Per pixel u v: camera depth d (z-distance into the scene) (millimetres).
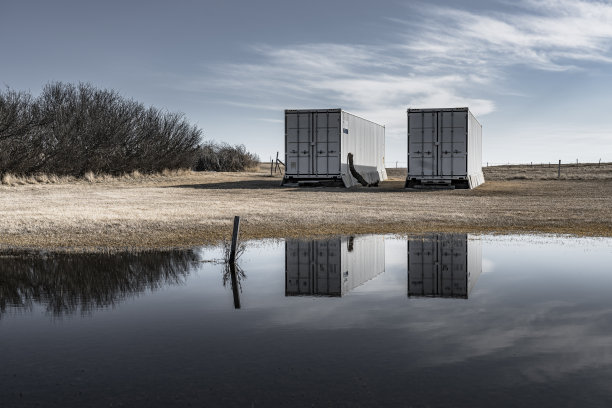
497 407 4590
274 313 7660
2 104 34438
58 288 9367
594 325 6945
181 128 47656
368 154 40375
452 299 8445
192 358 5785
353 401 4703
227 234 15898
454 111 31312
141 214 19547
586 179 45062
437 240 15039
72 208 21453
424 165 31844
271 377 5242
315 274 10617
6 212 19766
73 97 40812
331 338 6434
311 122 33188
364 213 20734
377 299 8508
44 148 36938
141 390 4969
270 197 27984
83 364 5637
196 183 38656
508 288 9234
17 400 4785
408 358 5730
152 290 9211
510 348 6039
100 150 39688
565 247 13773
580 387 4984
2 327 7000
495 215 20234
